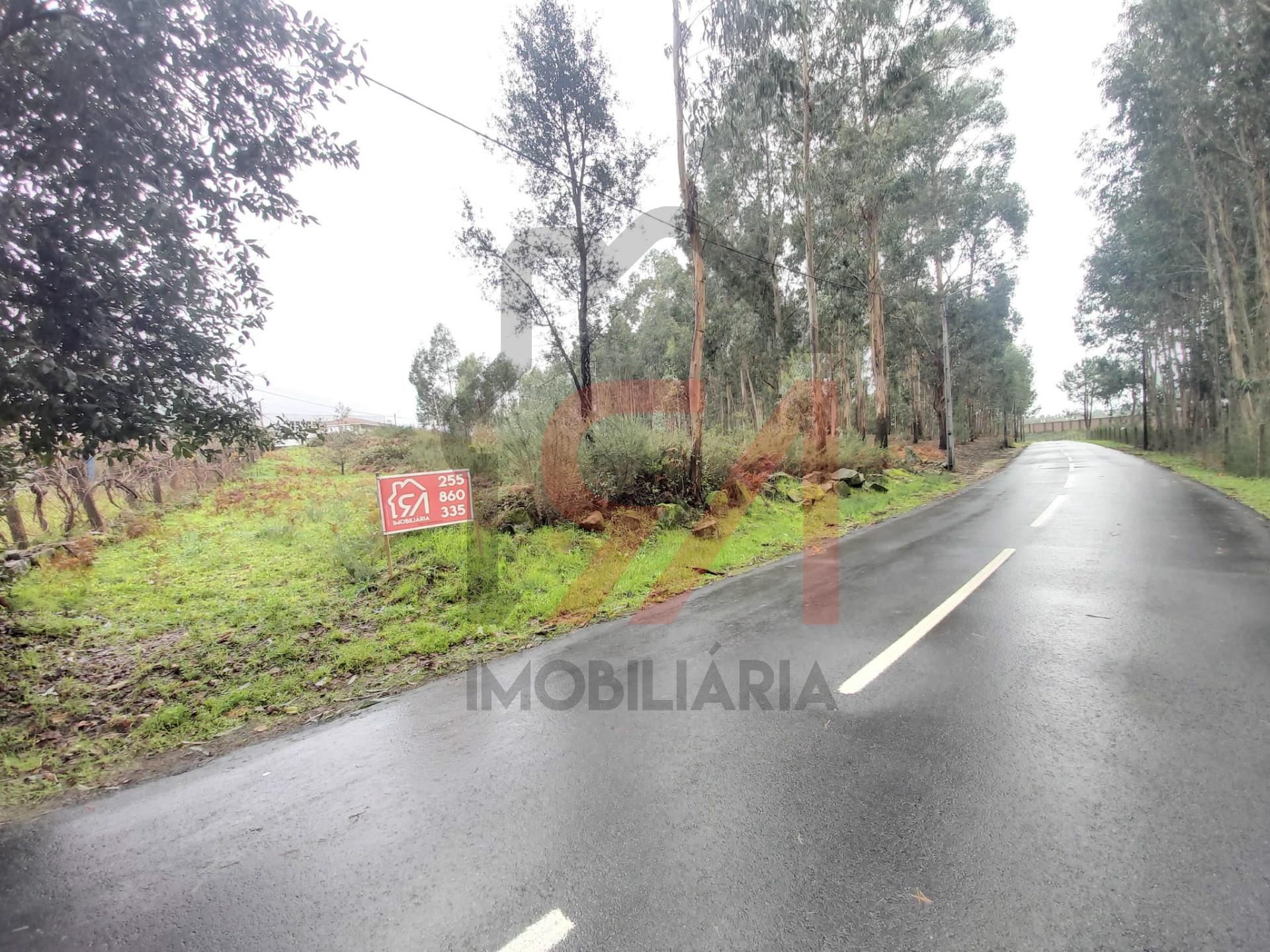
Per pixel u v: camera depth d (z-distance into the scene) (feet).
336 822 8.64
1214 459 62.69
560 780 9.36
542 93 35.83
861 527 35.24
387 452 67.67
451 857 7.67
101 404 12.82
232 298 15.72
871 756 9.50
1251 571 19.83
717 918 6.40
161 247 13.93
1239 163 58.59
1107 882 6.57
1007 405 180.14
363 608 20.16
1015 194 94.53
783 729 10.55
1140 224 73.87
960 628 15.55
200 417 15.21
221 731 12.35
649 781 9.16
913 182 71.31
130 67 11.68
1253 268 70.44
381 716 12.46
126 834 8.69
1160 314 91.45
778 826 7.86
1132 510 35.17
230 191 14.56
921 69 61.11
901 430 148.36
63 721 12.89
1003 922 6.13
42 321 12.32
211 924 6.75
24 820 9.28
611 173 37.78
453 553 24.89
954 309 105.70
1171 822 7.51
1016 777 8.68
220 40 12.87
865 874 6.91
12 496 19.61
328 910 6.88
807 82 54.44
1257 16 44.62
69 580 23.50
